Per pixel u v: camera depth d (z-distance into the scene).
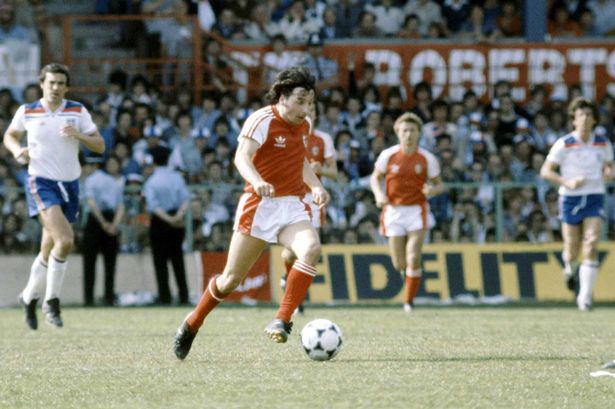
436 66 55.62
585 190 37.09
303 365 19.47
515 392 16.11
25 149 27.42
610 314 35.62
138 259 43.88
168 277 42.78
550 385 16.84
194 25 54.56
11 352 22.45
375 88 53.62
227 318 33.19
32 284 28.19
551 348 22.86
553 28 60.34
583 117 36.69
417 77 55.50
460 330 28.14
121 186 42.81
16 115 27.80
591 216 37.41
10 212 43.47
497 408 14.73
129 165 47.22
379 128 51.59
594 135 37.06
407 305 37.28
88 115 27.91
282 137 19.28
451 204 44.38
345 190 44.03
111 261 42.59
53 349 23.08
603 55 56.19
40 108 27.58
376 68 55.41
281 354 21.47
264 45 56.44
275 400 15.43
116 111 51.28
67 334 27.42
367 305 42.59
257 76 54.94
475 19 58.56
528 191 44.59
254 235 19.31
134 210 43.91
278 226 19.38
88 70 54.66
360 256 43.97
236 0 57.44
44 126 27.50
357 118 51.84
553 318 33.41
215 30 56.97
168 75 54.47
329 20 57.19
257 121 19.14
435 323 30.91
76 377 18.11
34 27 54.91
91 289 42.41
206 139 49.97
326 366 19.31
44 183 27.56
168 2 56.78
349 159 48.94
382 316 34.34
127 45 55.19
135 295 43.66
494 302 44.00
